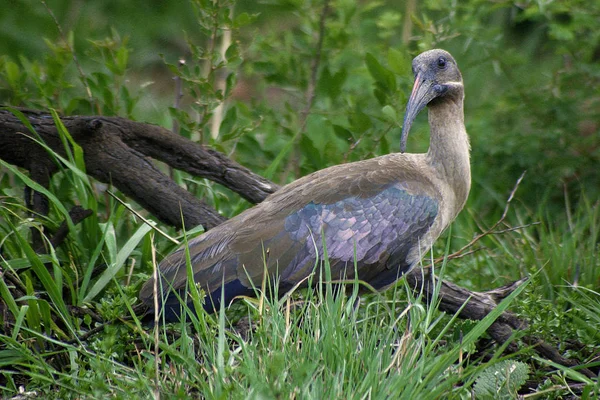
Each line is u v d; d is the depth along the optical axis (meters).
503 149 14.09
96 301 10.38
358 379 7.77
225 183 11.24
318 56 13.37
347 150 13.83
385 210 9.95
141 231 10.32
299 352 7.95
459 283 11.46
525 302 9.88
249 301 8.80
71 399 8.27
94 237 10.77
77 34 18.11
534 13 14.48
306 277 9.23
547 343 9.80
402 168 10.38
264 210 9.82
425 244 10.30
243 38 17.61
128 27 18.94
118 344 9.09
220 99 11.97
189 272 8.48
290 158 13.90
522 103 14.53
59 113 12.05
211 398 7.48
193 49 12.00
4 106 10.48
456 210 10.85
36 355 8.79
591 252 11.56
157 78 18.50
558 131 14.07
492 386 8.63
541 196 14.01
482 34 14.54
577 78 14.25
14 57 17.53
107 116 11.42
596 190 13.86
